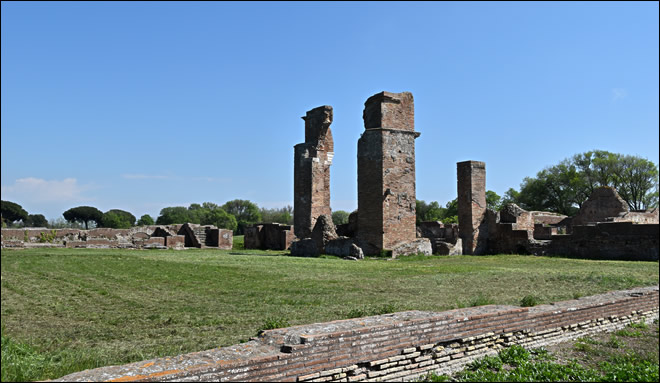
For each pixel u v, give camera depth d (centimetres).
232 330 866
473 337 845
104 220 8350
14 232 3469
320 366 645
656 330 1155
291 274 1709
